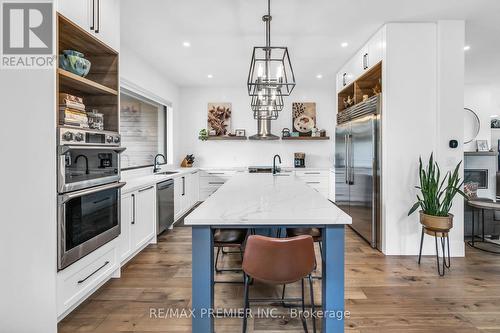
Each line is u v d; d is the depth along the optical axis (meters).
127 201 2.94
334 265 1.70
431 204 2.96
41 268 1.82
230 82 5.95
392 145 3.29
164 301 2.32
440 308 2.21
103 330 1.95
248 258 1.58
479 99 5.68
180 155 6.49
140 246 3.26
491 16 3.08
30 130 1.81
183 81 5.85
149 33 3.46
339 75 5.02
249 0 2.72
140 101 4.92
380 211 3.47
